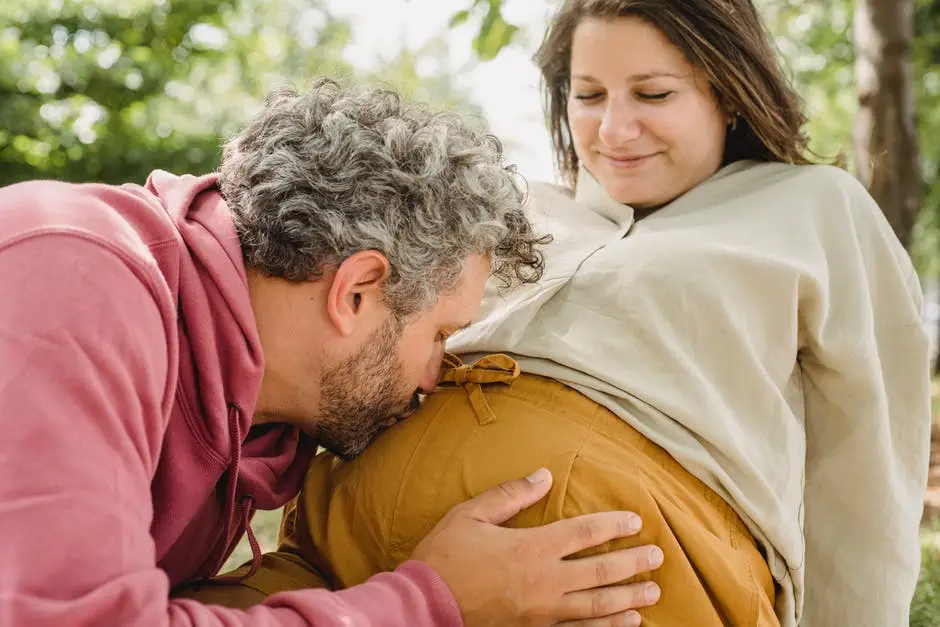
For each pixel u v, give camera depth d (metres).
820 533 1.61
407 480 1.31
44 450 0.86
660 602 1.23
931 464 4.09
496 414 1.34
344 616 1.02
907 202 3.36
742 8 1.64
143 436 0.96
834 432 1.59
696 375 1.38
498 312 1.50
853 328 1.54
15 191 1.06
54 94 9.05
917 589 2.22
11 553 0.82
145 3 9.20
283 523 1.59
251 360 1.15
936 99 7.95
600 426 1.33
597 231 1.63
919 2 6.84
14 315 0.91
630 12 1.57
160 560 1.24
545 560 1.17
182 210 1.17
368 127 1.24
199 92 9.84
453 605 1.12
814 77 7.82
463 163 1.27
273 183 1.18
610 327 1.42
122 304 0.97
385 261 1.19
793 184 1.62
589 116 1.66
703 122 1.64
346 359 1.24
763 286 1.44
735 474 1.38
